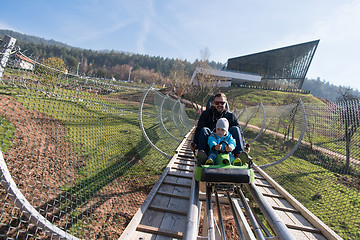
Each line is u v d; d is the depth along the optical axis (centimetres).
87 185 451
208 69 3575
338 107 566
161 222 321
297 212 404
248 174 224
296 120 809
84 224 337
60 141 557
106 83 438
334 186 546
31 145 466
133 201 459
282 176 681
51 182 409
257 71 5216
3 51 249
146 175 614
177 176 508
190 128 1739
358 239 391
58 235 200
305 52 4381
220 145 254
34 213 191
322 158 610
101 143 711
